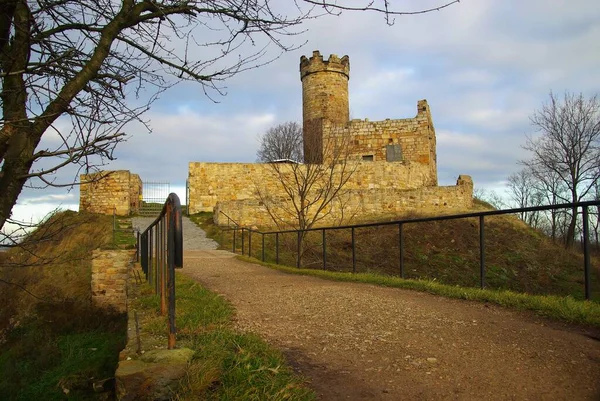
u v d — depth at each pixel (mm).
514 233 20391
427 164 36031
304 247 16969
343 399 2672
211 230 23516
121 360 2982
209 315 4574
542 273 16547
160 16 3635
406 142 36500
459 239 19953
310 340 3895
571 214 19047
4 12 3131
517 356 3246
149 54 3869
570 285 15297
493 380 2844
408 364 3197
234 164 31094
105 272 13633
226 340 3475
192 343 3328
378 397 2686
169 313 3139
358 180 32125
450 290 5887
